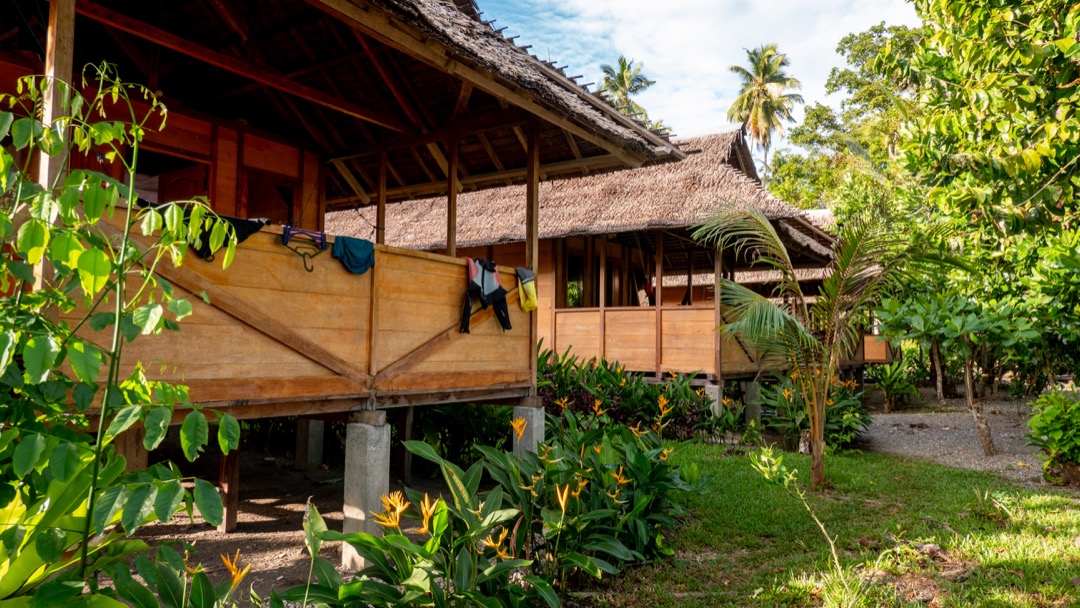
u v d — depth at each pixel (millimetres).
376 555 3764
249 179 8219
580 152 8180
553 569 4559
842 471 8703
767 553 5594
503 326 7160
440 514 3396
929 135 6543
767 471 5352
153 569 2604
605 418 8500
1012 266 9961
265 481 8094
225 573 5062
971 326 8930
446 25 5785
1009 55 5043
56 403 2420
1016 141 5023
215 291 4605
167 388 2508
